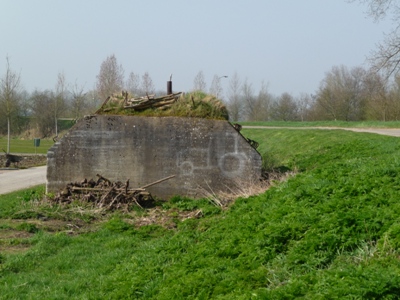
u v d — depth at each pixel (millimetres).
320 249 7234
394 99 52750
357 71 62219
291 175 15586
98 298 8453
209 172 17266
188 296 7238
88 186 16953
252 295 6242
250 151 17219
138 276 8844
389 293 5395
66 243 12570
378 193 8711
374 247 6938
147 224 14383
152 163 17406
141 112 17719
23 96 64125
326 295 5516
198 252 8914
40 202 16516
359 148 20656
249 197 13383
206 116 17516
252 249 7980
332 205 8539
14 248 12211
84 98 53188
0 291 9266
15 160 38219
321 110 63500
